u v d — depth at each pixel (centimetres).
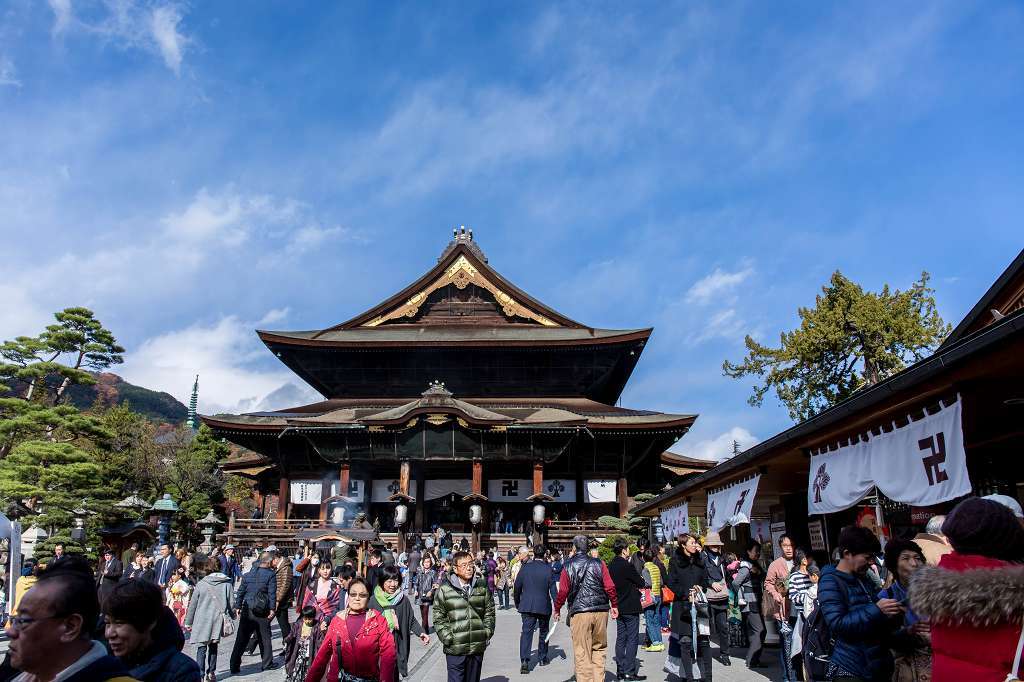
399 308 7044
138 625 491
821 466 1309
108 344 5797
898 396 968
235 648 1437
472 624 991
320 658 743
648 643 1705
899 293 5750
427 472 5953
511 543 4866
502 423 5322
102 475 4922
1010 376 855
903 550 606
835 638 610
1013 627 351
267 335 6384
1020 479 1367
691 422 5619
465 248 7156
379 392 6744
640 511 3797
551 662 1573
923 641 566
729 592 1527
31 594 357
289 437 5691
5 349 5484
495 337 6681
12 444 5072
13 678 389
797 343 5753
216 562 1323
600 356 6638
